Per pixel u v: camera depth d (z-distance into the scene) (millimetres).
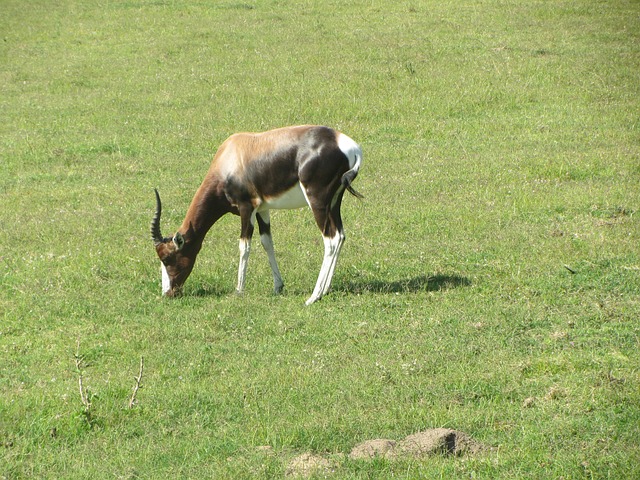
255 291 12867
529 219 15250
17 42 30422
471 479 7449
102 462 8070
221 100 23797
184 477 7680
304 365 10031
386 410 8844
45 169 19672
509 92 23469
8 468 7930
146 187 18203
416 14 32219
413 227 15117
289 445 8219
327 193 12125
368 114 22406
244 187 12477
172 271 12656
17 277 13359
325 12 32969
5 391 9633
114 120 22688
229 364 10156
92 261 13930
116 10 34125
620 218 15172
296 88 24375
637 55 26141
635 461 7617
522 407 8914
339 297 12234
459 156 19344
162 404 9195
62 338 11148
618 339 10477
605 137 19969
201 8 34000
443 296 12039
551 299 11773
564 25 29875
